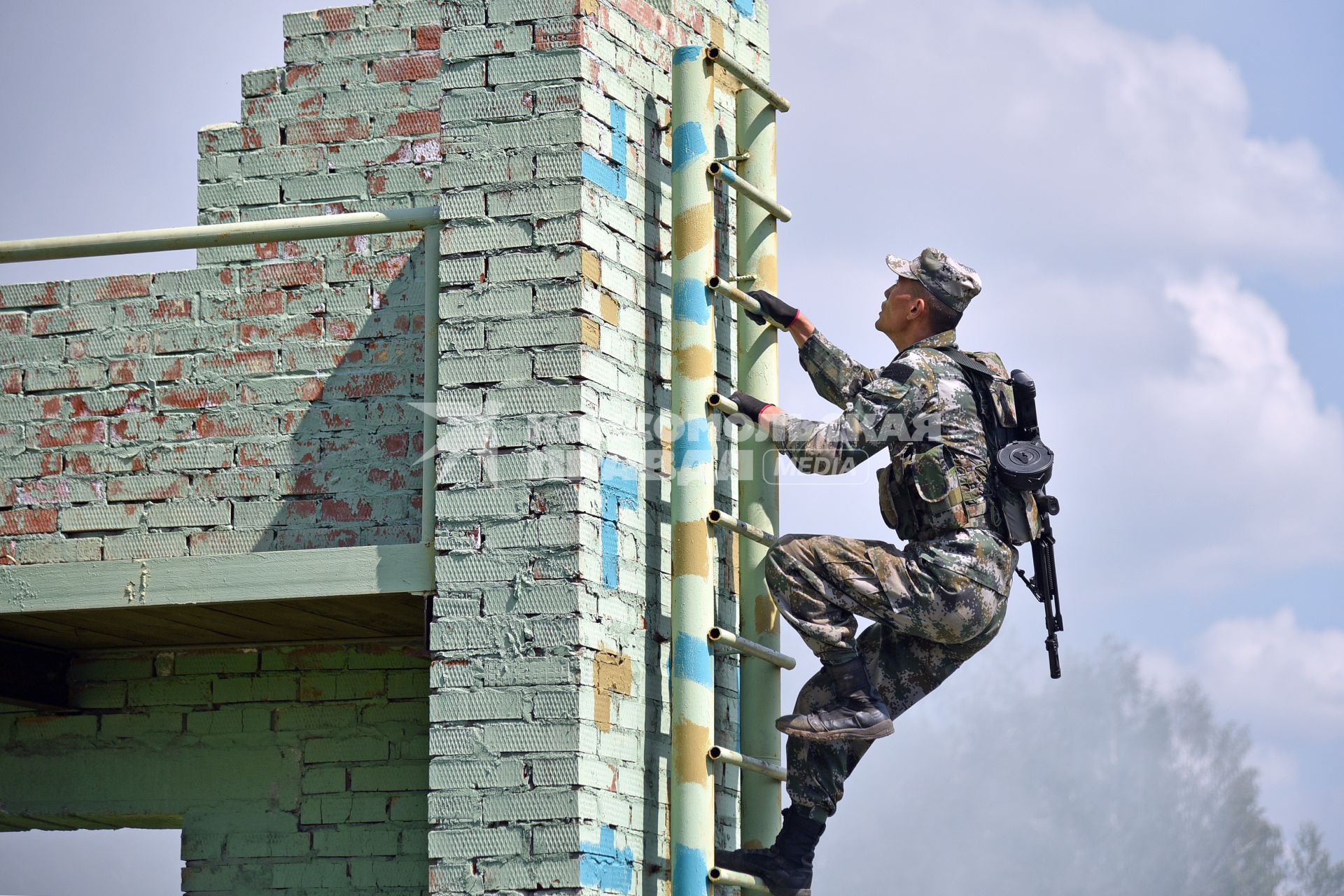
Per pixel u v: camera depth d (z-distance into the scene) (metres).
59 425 8.23
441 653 6.48
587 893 6.20
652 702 6.86
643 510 6.93
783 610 6.49
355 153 8.70
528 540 6.47
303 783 8.12
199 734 8.30
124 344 8.24
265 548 7.90
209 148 8.86
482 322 6.68
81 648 8.38
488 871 6.25
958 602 6.38
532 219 6.70
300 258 8.19
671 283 7.34
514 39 6.84
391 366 7.96
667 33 7.58
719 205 7.73
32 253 6.94
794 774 6.57
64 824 8.87
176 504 8.02
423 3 8.77
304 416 8.00
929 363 6.59
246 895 8.08
